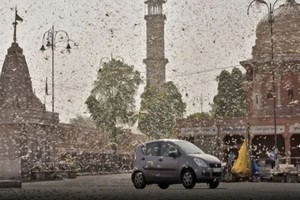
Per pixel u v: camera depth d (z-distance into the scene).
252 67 64.62
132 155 73.31
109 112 74.06
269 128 57.62
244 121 59.12
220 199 15.80
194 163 22.66
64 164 48.97
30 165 51.88
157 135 78.31
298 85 61.03
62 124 64.38
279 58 61.50
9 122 55.94
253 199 15.76
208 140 60.91
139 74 75.88
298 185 27.81
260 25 65.25
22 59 60.16
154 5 112.56
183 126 62.84
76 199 16.06
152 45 109.69
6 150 55.66
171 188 24.50
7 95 58.59
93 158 64.50
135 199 15.88
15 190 23.23
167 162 23.38
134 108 75.69
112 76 74.62
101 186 27.77
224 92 82.94
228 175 33.34
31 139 56.88
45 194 19.17
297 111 59.84
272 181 34.03
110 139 74.00
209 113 85.19
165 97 79.38
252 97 64.19
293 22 62.88
